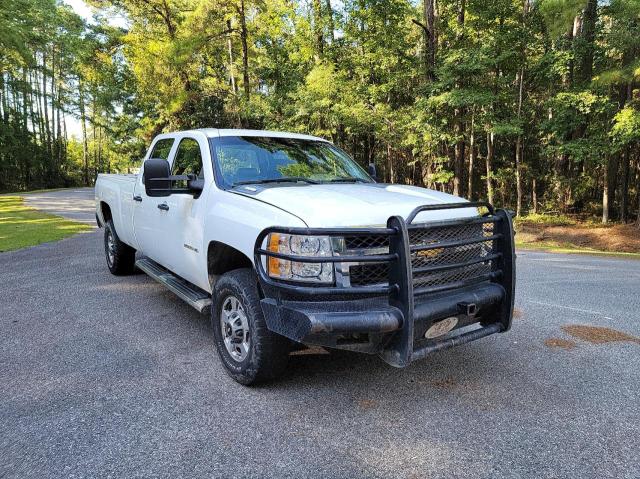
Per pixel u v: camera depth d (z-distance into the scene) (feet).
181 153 16.03
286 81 85.15
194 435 9.28
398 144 73.87
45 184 178.40
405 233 9.36
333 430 9.50
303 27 82.33
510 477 8.04
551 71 60.59
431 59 69.72
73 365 12.64
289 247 9.89
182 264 14.90
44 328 15.66
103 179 24.16
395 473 8.15
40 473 8.09
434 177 70.38
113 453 8.66
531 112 71.92
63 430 9.43
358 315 9.18
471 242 10.75
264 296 10.53
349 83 74.69
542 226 66.95
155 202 16.39
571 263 32.60
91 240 36.17
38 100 184.85
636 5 52.13
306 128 75.87
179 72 87.61
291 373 12.21
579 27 64.69
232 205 12.12
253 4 81.25
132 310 17.67
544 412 10.26
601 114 62.13
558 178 78.33
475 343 14.56
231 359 11.82
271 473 8.13
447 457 8.61
